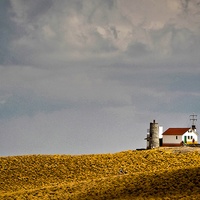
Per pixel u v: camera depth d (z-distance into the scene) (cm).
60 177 16525
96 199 12406
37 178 16475
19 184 15900
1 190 15250
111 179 14525
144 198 11856
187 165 16962
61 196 13250
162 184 12950
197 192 11825
